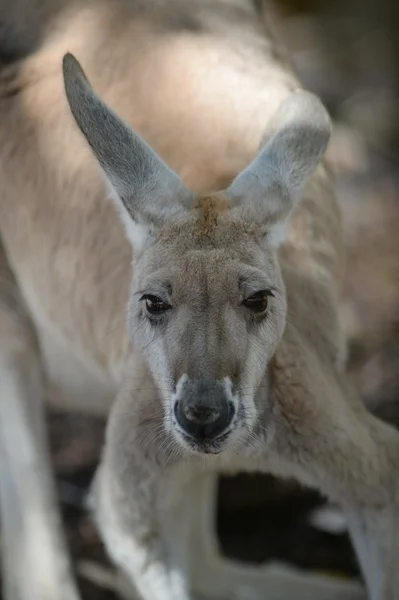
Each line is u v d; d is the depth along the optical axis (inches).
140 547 394.6
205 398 333.1
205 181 400.5
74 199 433.1
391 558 376.2
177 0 467.8
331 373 392.2
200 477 437.1
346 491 380.2
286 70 465.4
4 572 458.3
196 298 343.0
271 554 521.7
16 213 455.8
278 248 379.9
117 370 416.2
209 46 444.5
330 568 513.7
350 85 836.0
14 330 467.8
